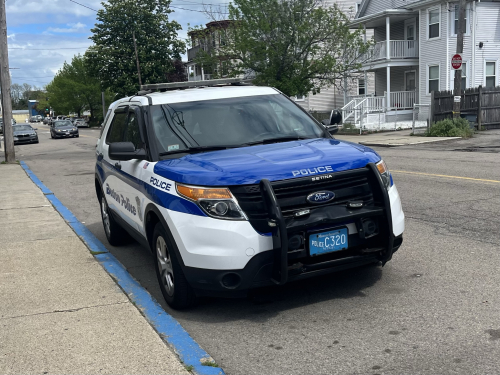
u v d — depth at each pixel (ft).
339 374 11.33
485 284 15.96
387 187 15.55
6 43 69.21
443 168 39.86
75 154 84.02
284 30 87.61
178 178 14.60
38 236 25.41
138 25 175.22
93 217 30.68
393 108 100.63
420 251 19.62
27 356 12.73
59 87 281.95
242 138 17.56
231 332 13.87
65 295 16.89
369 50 100.63
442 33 95.35
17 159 79.87
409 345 12.41
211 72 100.01
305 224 13.71
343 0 129.70
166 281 15.64
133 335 13.61
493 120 73.56
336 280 17.06
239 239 13.51
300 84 88.58
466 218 23.91
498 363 11.32
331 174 14.23
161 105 18.31
